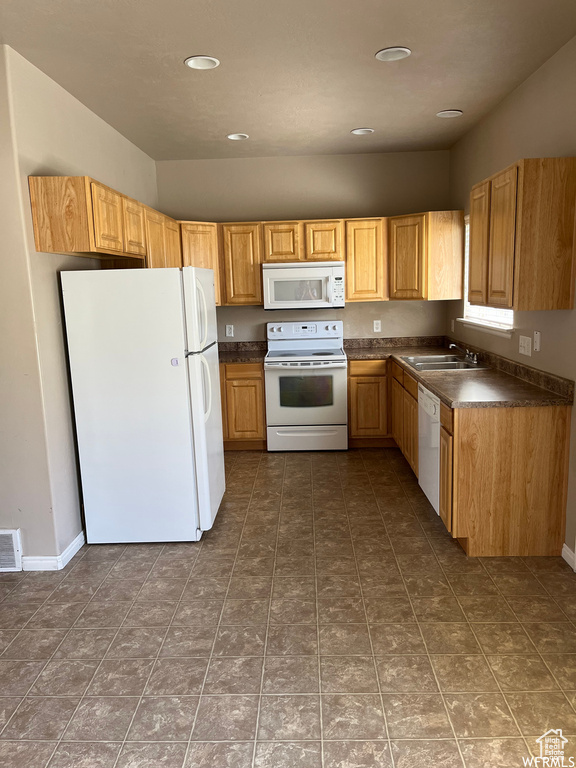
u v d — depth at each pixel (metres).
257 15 2.46
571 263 2.82
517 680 2.11
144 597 2.78
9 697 2.11
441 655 2.26
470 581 2.82
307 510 3.80
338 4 2.38
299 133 4.46
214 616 2.60
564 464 2.97
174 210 5.42
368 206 5.35
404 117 4.09
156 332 3.14
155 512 3.32
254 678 2.17
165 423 3.23
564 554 3.01
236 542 3.36
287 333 5.40
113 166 4.18
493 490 3.00
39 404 2.94
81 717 2.00
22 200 2.77
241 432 5.14
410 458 4.20
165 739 1.88
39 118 2.98
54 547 3.07
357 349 5.43
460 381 3.50
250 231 5.09
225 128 4.25
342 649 2.32
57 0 2.27
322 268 5.01
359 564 3.03
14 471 3.01
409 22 2.57
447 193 5.29
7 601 2.77
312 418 5.04
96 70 3.01
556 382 3.02
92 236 2.87
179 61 2.95
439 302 5.46
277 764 1.76
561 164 2.76
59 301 3.18
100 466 3.28
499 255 3.11
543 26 2.63
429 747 1.81
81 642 2.43
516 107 3.49
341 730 1.89
